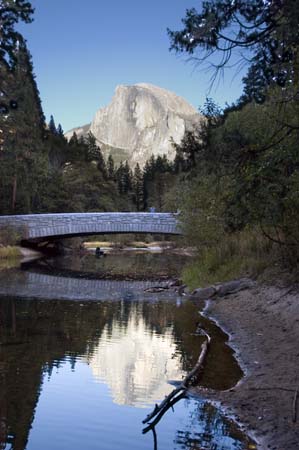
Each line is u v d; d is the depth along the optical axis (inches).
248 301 503.2
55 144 3255.4
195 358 328.5
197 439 200.1
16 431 206.2
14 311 508.4
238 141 302.0
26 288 719.7
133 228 1471.5
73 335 397.1
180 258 1585.9
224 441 197.3
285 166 275.4
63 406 235.8
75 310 525.0
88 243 2481.5
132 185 4771.2
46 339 380.2
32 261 1320.1
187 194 776.3
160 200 3550.7
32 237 1471.5
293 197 285.0
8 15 1197.7
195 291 636.7
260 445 193.6
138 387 265.6
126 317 484.4
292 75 261.3
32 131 2069.4
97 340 380.5
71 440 197.0
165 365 310.5
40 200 2267.5
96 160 4439.0
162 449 189.5
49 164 2470.5
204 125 638.5
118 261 1423.5
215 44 243.3
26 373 289.4
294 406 217.0
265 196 283.4
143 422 217.3
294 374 271.7
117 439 200.1
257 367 298.2
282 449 187.9
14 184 1936.5
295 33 231.0
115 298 628.1
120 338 388.2
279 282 497.7
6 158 1891.0
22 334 398.0
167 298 628.4
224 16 238.7
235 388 258.4
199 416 223.9
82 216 1472.7
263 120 369.4
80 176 2915.8
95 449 189.8
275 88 302.2
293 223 382.6
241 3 237.5
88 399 246.7
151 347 357.7
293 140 255.3
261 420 214.2
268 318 423.8
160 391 260.5
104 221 1472.7
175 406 236.2
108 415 226.1
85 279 898.7
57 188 2406.5
